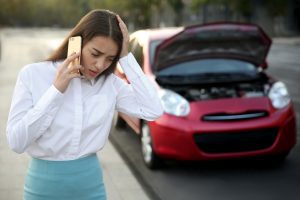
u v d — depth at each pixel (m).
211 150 6.32
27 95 2.46
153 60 7.39
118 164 6.97
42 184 2.54
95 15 2.43
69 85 2.49
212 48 7.23
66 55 2.54
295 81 16.17
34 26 104.56
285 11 46.09
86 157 2.58
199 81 6.99
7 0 101.62
